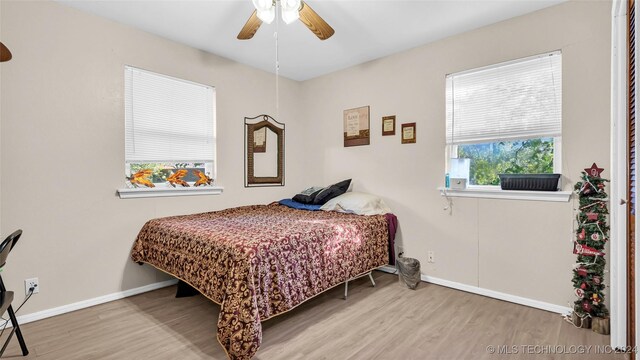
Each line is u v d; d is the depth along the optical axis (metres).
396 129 3.24
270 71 3.78
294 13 1.89
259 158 3.69
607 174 2.15
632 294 1.62
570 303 2.28
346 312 2.35
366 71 3.48
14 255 2.13
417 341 1.93
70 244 2.36
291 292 2.02
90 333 2.03
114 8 2.38
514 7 2.38
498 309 2.40
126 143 2.69
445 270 2.92
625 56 1.74
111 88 2.56
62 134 2.32
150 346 1.87
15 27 2.12
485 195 2.65
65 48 2.33
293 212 3.23
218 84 3.29
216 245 1.96
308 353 1.81
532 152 2.55
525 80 2.51
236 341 1.64
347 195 3.34
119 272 2.62
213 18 2.53
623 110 1.76
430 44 2.99
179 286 2.66
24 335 2.00
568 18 2.29
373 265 2.84
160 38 2.84
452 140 2.89
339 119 3.75
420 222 3.08
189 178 3.13
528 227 2.46
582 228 2.07
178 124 3.01
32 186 2.20
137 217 2.71
